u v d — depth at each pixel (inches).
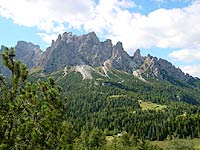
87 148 3476.9
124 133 4913.9
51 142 1037.8
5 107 962.7
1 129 936.9
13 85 990.4
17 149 963.3
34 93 1019.3
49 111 1050.1
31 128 984.9
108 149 4040.4
